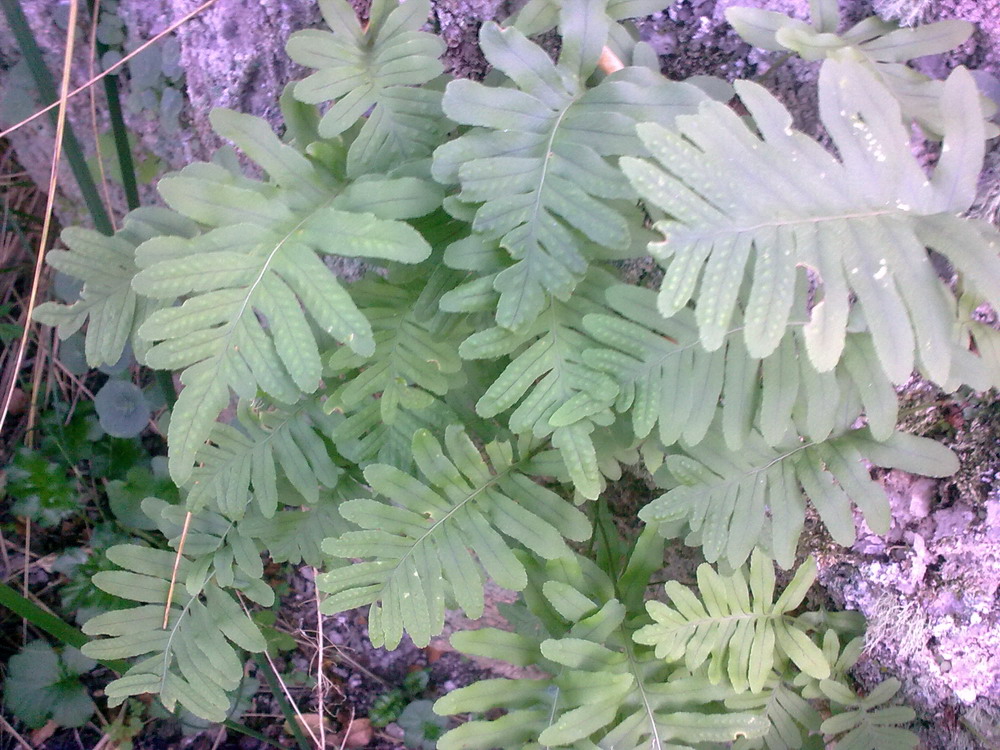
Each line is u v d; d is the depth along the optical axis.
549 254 1.04
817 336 0.92
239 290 1.03
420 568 1.29
